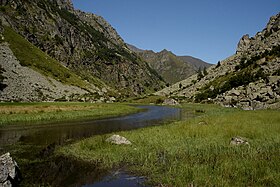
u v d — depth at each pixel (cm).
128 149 2105
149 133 2839
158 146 2183
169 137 2569
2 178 1275
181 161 1673
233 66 18488
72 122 4303
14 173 1350
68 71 19862
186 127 3058
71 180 1464
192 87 18900
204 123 3419
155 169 1580
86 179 1477
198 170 1418
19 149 2261
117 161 1814
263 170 1348
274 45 16362
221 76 17825
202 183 1262
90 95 15438
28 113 4700
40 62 16538
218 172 1380
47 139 2755
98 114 5706
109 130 3456
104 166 1712
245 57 18312
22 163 1806
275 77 8706
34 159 1917
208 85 17162
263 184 1202
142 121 4694
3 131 3272
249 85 10100
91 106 6856
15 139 2748
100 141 2389
